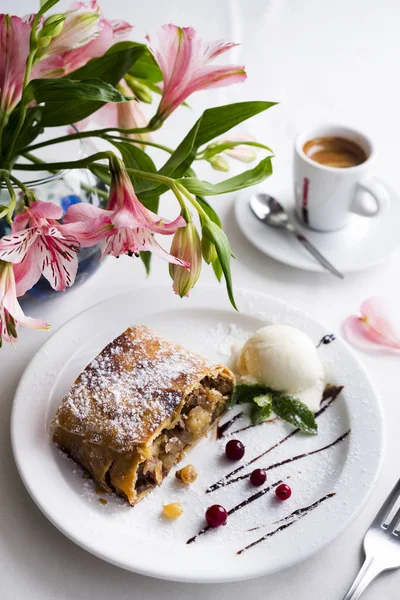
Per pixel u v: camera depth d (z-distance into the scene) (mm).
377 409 549
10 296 437
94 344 585
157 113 518
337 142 690
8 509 510
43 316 613
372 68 851
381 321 612
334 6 930
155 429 516
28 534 499
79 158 558
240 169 730
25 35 478
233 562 476
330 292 644
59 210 433
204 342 604
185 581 466
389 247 660
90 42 512
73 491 512
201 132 513
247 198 697
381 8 932
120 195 454
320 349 590
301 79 830
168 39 487
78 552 493
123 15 861
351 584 481
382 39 888
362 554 495
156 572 467
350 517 494
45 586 478
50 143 529
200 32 858
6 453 537
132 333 573
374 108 802
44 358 569
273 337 583
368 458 523
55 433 531
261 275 655
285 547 482
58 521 485
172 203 694
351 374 571
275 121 779
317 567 489
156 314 610
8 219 450
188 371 552
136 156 527
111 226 437
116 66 520
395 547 490
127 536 489
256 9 907
